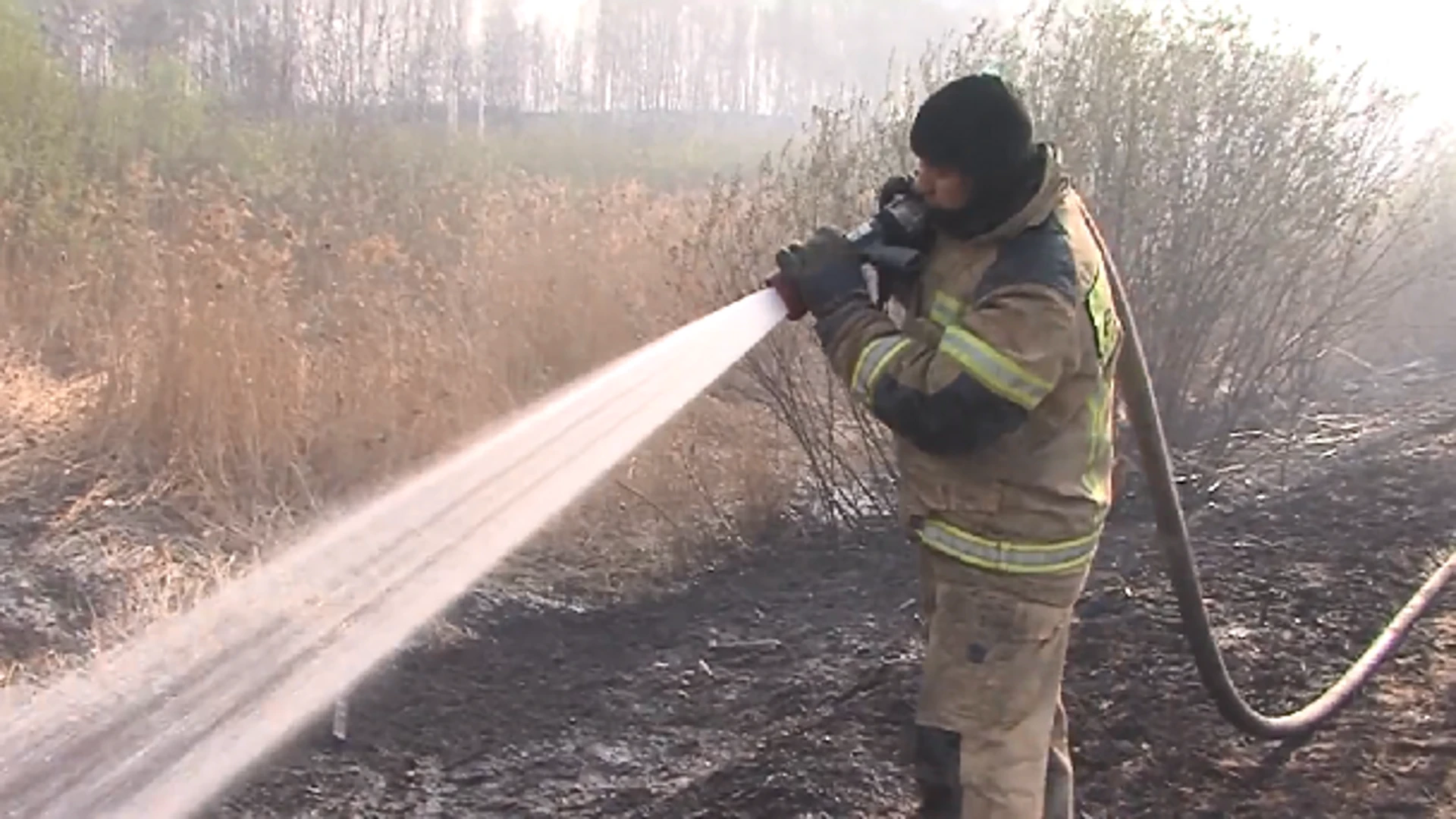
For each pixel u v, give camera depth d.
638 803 4.60
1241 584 6.12
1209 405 8.38
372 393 6.92
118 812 4.19
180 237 9.04
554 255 8.45
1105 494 3.20
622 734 5.12
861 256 3.13
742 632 6.07
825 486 7.17
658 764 4.91
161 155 12.32
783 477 7.29
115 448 6.89
